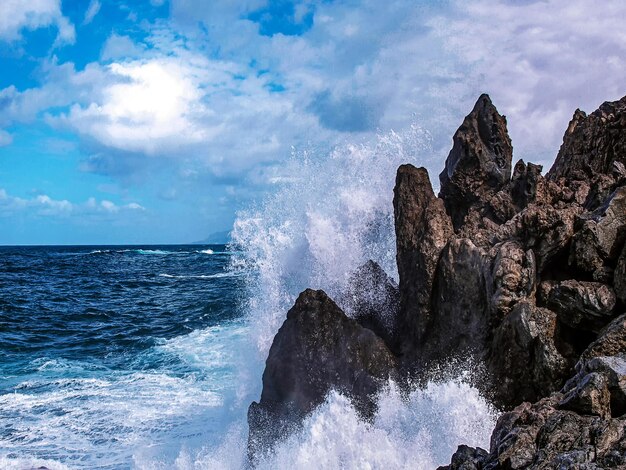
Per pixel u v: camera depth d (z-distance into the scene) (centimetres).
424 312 1014
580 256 865
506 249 905
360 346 1041
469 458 680
